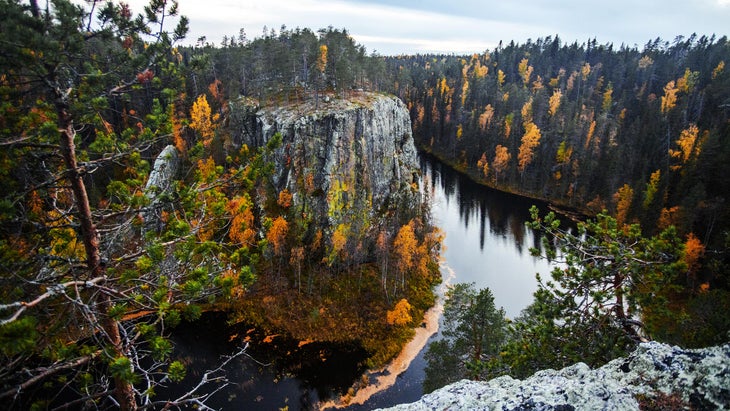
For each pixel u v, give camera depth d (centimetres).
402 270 5816
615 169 8750
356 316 5331
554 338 1443
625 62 17762
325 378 4312
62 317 864
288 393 4094
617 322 1401
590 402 749
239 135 7838
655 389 754
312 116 6675
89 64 944
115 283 975
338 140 6656
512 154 11156
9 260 809
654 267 1327
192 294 945
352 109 6912
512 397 820
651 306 1320
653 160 8694
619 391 760
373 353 4712
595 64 19088
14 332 556
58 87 845
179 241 1052
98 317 922
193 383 4066
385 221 7019
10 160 823
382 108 7562
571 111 12256
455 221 9100
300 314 5259
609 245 1380
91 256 952
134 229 1139
